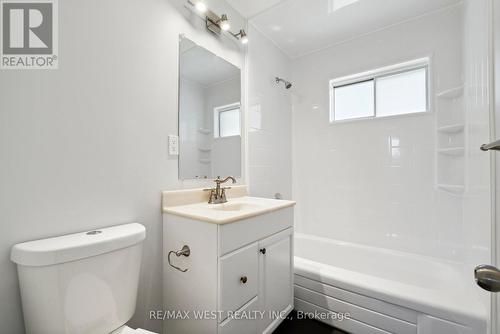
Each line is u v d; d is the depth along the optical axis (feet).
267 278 4.16
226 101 5.60
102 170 3.37
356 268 6.56
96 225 3.29
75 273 2.56
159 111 4.13
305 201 8.02
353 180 7.07
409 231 6.17
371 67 6.74
